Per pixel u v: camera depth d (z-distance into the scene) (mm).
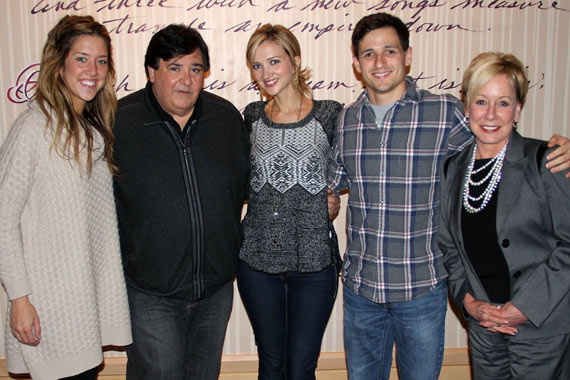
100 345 1566
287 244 1742
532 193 1452
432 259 1659
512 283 1511
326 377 2531
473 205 1555
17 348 1502
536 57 2357
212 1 2273
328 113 1759
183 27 1604
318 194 1743
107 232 1610
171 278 1671
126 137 1629
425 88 2354
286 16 2291
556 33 2346
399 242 1625
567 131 2420
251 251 1782
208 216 1679
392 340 1820
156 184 1622
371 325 1752
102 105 1598
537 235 1479
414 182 1601
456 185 1606
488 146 1549
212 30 2293
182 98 1576
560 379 1511
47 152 1414
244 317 2502
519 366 1526
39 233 1433
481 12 2316
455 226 1597
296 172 1718
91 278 1514
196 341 1845
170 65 1555
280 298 1823
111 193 1616
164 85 1566
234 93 2338
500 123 1465
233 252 1783
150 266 1665
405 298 1643
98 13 2250
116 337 1660
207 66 1665
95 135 1538
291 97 1786
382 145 1617
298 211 1735
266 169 1737
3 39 2236
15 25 2230
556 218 1434
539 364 1495
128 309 1699
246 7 2281
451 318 2527
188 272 1684
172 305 1726
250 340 2514
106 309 1633
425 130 1598
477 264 1569
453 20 2314
